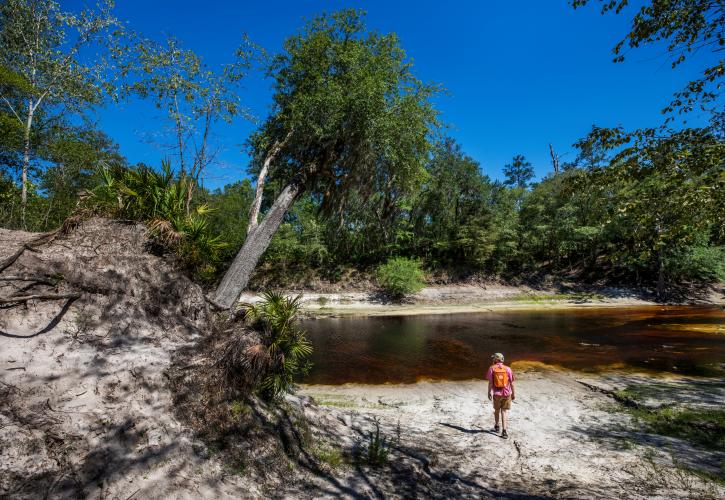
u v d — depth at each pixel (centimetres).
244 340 463
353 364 1296
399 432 632
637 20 491
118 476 289
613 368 1150
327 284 3475
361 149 900
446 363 1298
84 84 1249
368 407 827
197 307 536
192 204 785
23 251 411
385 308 2953
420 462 484
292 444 445
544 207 3753
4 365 316
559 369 1160
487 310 2880
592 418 727
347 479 413
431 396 930
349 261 3847
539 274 3806
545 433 646
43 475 263
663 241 535
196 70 932
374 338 1788
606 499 393
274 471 385
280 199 802
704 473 471
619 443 589
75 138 1462
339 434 557
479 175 3825
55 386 326
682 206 475
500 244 3634
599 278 3681
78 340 378
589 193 607
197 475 326
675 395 821
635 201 524
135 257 505
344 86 858
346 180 941
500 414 761
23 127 1227
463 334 1866
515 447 578
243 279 699
